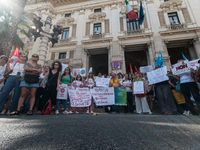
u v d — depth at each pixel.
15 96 3.06
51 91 3.39
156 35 12.24
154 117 2.49
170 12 13.08
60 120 1.88
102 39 13.29
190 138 1.09
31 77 2.96
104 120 1.95
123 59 12.48
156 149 0.84
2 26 9.68
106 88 4.53
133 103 5.18
